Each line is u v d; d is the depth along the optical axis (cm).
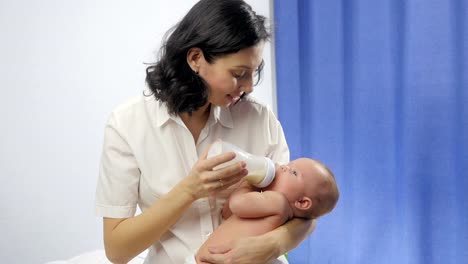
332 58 185
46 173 183
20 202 179
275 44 206
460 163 150
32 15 176
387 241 173
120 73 196
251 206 91
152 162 96
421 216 160
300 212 99
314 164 101
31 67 177
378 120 171
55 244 188
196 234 98
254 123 107
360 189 179
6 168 176
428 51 152
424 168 158
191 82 89
